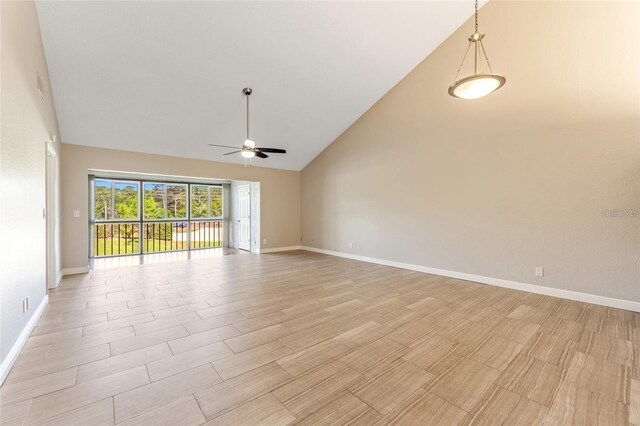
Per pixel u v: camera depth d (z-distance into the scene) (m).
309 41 3.98
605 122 3.26
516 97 3.91
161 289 3.97
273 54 4.04
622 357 2.17
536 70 3.73
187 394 1.73
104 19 3.12
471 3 4.04
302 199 7.93
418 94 5.06
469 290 3.95
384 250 5.74
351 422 1.51
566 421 1.53
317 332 2.62
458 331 2.64
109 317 2.94
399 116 5.39
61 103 4.02
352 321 2.88
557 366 2.06
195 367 2.03
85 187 4.96
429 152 4.94
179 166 6.02
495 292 3.86
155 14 3.18
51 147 3.65
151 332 2.59
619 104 3.18
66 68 3.54
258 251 7.34
